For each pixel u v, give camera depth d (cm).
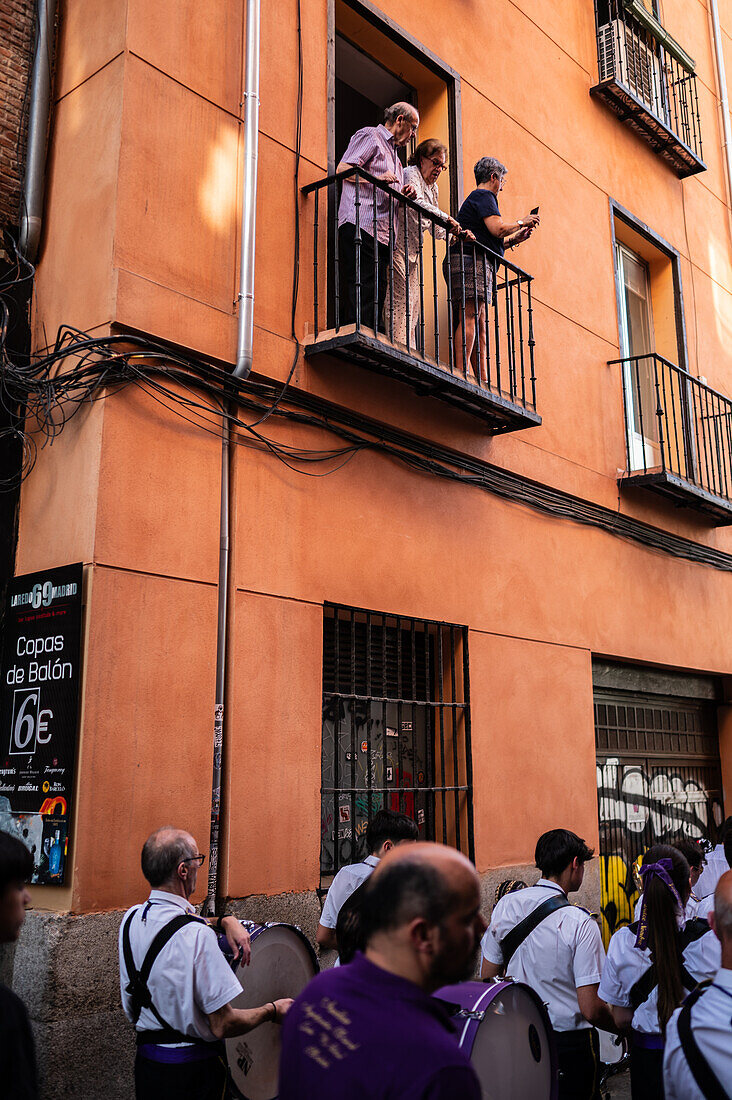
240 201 568
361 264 638
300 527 570
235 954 365
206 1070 330
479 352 693
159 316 511
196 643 501
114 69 527
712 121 1222
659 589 944
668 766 967
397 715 642
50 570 484
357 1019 188
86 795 441
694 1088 238
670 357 1060
